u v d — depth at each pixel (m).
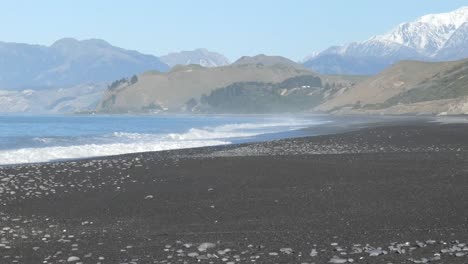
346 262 10.41
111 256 11.35
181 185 20.36
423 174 21.80
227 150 34.69
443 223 13.70
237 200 17.34
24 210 16.47
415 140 40.59
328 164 25.50
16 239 13.03
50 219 15.30
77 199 18.03
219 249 11.78
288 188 19.25
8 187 20.17
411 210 15.27
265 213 15.43
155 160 28.33
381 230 13.13
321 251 11.38
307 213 15.28
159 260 10.97
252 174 22.66
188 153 33.22
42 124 117.75
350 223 13.95
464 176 21.09
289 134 58.16
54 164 26.84
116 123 131.50
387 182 19.98
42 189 19.80
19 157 33.25
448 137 43.12
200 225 14.23
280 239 12.53
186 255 11.32
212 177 22.09
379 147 35.12
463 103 167.75
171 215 15.53
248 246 11.95
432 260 10.40
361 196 17.44
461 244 11.44
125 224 14.58
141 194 18.72
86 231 13.84
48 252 11.78
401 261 10.42
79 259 11.09
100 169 24.84
